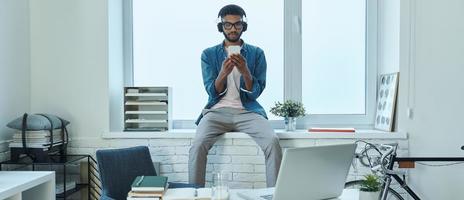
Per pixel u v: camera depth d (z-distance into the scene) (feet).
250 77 10.11
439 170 10.16
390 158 8.13
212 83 10.26
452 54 9.98
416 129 10.32
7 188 6.73
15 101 10.00
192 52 11.59
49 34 10.59
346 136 10.34
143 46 11.65
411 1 10.34
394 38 10.86
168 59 11.62
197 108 11.61
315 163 5.49
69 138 10.55
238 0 11.53
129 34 11.58
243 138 10.21
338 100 11.67
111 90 10.76
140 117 10.89
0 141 9.43
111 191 7.94
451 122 10.02
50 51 10.59
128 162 8.46
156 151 10.48
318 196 5.77
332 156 5.65
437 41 10.12
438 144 10.15
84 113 10.57
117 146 10.49
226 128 10.23
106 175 7.98
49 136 9.48
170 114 10.98
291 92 11.54
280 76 11.60
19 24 10.18
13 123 9.32
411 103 10.36
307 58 11.62
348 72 11.64
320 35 11.60
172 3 11.55
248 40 11.57
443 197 10.14
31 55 10.64
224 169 10.30
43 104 10.63
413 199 9.16
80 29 10.53
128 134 10.44
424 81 10.25
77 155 10.23
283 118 11.50
